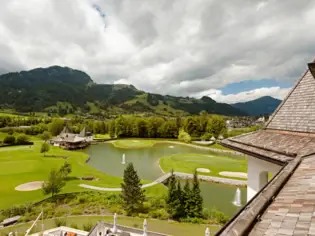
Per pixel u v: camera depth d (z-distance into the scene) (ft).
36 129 412.36
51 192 122.72
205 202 119.75
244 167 186.09
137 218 100.99
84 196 119.44
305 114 31.04
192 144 344.90
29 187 132.77
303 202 13.01
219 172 169.78
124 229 82.02
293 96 36.09
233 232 9.66
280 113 36.17
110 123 438.40
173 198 102.42
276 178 18.39
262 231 10.64
